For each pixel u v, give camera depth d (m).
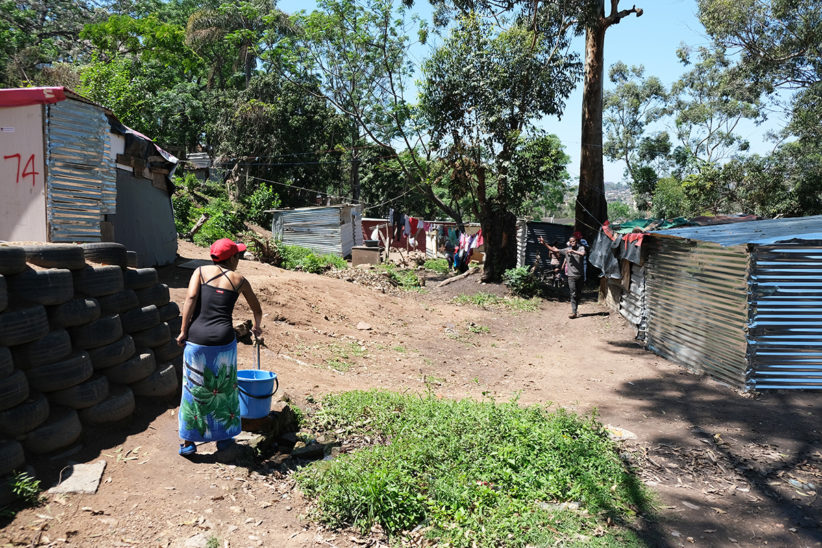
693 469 5.17
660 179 37.91
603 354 10.38
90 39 38.28
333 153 45.44
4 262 3.85
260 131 40.50
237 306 9.53
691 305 8.95
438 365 9.52
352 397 6.31
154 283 5.55
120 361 4.70
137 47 37.28
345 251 30.78
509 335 12.59
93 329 4.45
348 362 8.76
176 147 38.75
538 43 22.16
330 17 26.61
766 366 7.38
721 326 8.03
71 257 4.45
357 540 3.72
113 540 3.31
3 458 3.42
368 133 28.03
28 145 6.89
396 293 17.98
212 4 48.81
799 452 5.49
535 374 9.09
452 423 5.50
